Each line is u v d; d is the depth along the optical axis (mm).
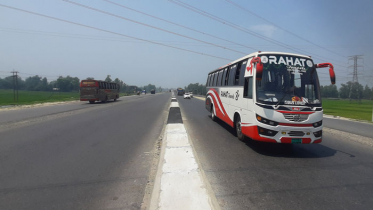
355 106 33062
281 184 4289
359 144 7754
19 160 5504
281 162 5602
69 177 4527
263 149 6781
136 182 4332
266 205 3502
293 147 7117
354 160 5867
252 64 6832
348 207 3496
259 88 6406
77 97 40688
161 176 4270
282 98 6121
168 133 8109
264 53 6734
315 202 3629
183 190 3727
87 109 18359
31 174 4656
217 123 11789
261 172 4895
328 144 7684
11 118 12352
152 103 28078
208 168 5105
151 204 3350
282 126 5879
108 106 21922
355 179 4590
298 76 6516
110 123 11328
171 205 3266
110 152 6281
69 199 3652
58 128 9672
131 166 5203
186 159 5219
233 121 8547
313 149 6941
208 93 14188
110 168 5055
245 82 7277
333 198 3773
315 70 6695
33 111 16188
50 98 36406
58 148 6594
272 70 6504
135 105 24078
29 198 3676
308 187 4180
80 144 7082
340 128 11328
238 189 4047
